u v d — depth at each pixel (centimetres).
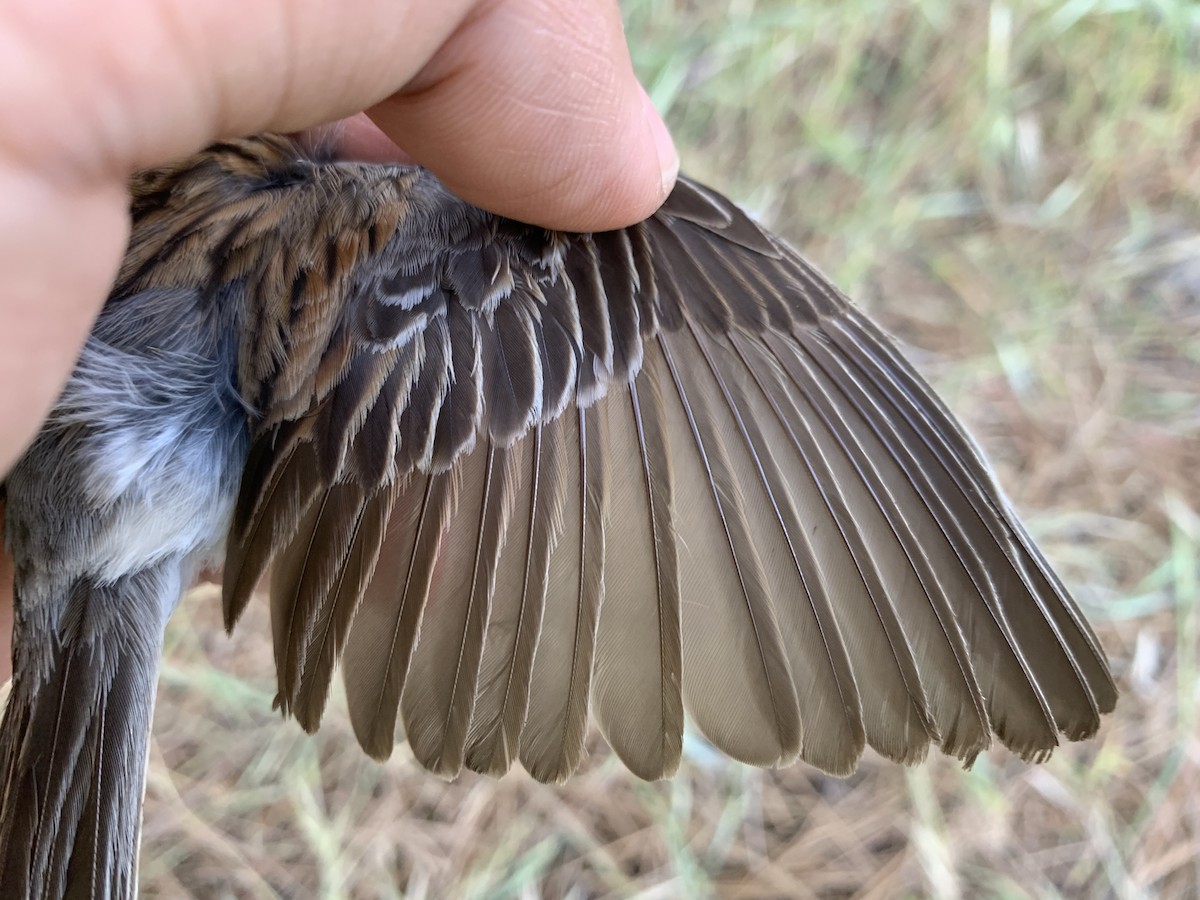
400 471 11
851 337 12
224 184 12
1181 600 29
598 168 12
